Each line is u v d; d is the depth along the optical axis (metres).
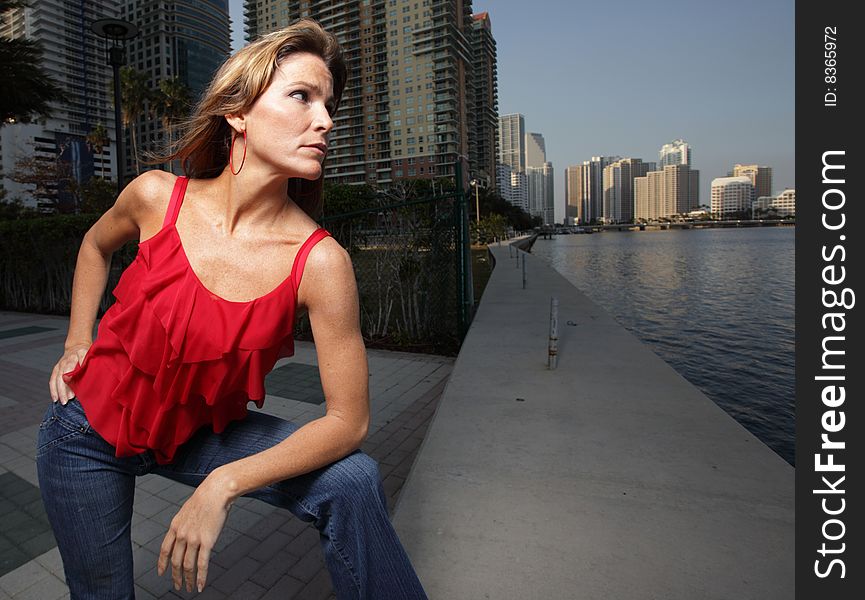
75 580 1.05
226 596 2.05
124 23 9.62
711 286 23.11
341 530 0.89
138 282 0.92
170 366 0.88
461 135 110.56
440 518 2.31
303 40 0.86
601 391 4.15
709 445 3.07
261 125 0.83
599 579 1.87
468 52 121.88
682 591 1.80
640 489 2.55
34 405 4.63
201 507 0.80
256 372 0.90
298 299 0.89
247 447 0.99
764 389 8.26
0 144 76.44
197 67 102.12
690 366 9.83
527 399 3.97
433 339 6.99
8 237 11.42
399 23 106.00
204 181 0.99
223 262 0.89
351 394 0.89
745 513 2.33
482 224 58.03
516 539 2.14
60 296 10.79
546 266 19.88
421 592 1.00
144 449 0.97
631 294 20.94
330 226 7.19
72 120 94.19
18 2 12.70
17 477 3.17
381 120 109.75
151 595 2.06
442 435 3.27
